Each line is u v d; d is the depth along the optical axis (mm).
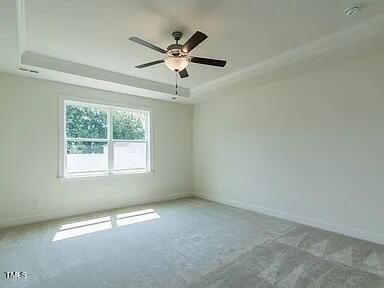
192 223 3678
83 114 4336
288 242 2936
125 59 3398
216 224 3629
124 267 2348
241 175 4652
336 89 3281
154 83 4504
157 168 5234
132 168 4938
